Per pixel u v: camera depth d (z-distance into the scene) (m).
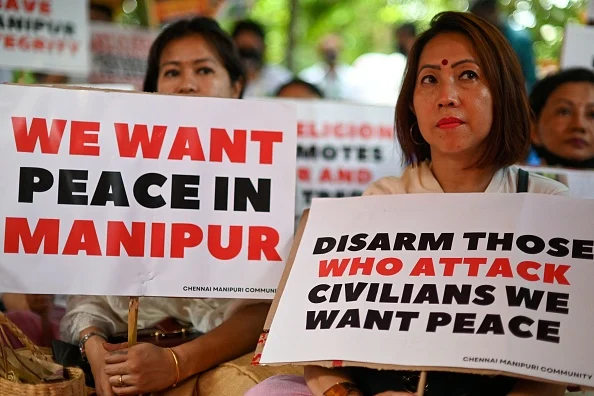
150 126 3.34
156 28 7.87
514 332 2.61
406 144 3.31
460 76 3.07
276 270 3.38
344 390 2.82
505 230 2.83
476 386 2.79
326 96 10.55
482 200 2.90
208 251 3.35
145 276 3.31
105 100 3.33
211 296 3.34
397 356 2.65
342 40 11.79
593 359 2.54
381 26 13.16
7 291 3.25
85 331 3.61
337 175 5.58
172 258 3.33
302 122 5.56
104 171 3.31
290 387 3.00
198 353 3.41
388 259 2.87
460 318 2.67
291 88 6.83
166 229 3.33
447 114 3.04
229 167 3.38
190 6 7.93
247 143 3.39
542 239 2.79
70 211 3.29
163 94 3.36
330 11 13.24
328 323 2.80
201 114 3.37
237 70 4.56
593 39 5.13
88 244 3.29
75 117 3.31
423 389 2.67
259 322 3.62
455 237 2.85
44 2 5.91
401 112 3.29
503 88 3.06
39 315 4.37
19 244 3.27
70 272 3.28
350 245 2.96
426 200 2.96
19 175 3.28
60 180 3.29
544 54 8.61
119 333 3.69
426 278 2.79
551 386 2.73
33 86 3.30
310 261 2.99
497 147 3.09
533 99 4.81
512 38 7.11
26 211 3.27
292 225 3.40
